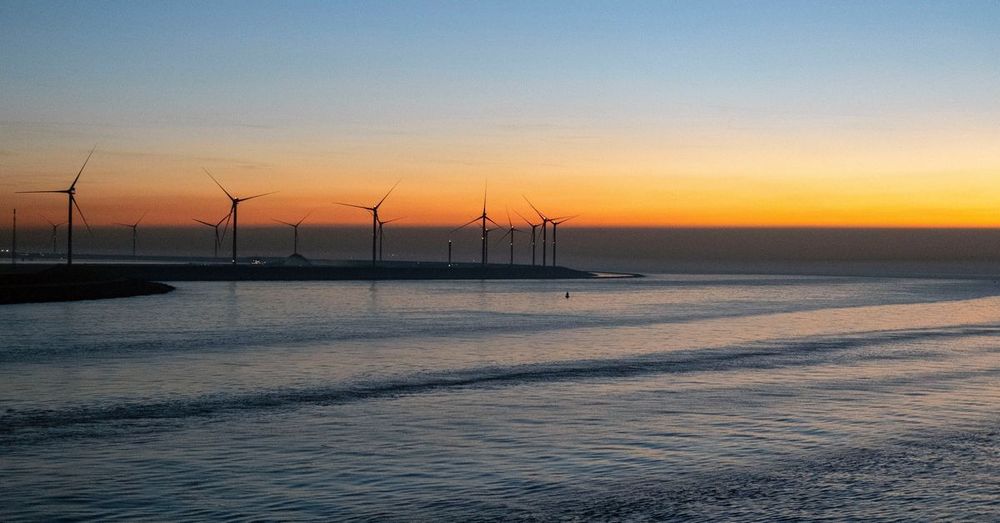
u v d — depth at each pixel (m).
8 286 127.62
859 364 55.38
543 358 59.12
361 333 79.88
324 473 26.28
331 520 21.80
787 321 99.38
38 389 43.72
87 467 27.02
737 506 23.02
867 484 25.05
